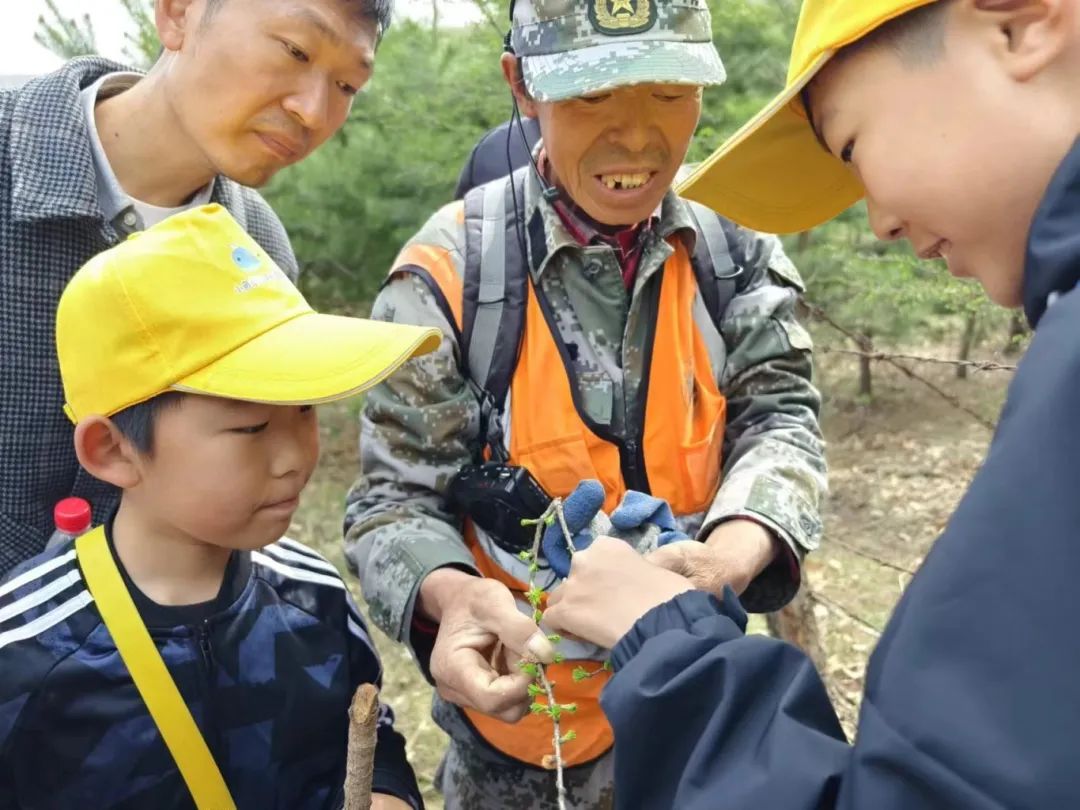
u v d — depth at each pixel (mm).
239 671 1438
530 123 2283
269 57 1652
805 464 1803
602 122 1630
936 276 5102
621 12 1599
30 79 1855
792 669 1022
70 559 1423
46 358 1757
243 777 1447
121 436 1361
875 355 2736
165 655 1390
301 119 1710
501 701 1432
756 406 1869
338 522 5695
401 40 5770
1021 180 961
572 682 1712
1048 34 931
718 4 4914
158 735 1379
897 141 1010
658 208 1808
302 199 5812
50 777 1365
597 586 1254
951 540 838
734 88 5039
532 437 1724
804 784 903
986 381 7043
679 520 1792
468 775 1897
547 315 1736
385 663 4336
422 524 1732
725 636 1084
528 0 1671
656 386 1743
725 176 1425
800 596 3143
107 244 1799
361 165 5676
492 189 1850
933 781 785
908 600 867
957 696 792
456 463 1760
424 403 1733
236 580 1466
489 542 1754
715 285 1837
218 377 1317
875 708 855
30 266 1734
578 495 1546
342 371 1328
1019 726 762
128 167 1837
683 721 1035
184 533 1404
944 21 962
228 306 1359
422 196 5625
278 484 1387
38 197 1691
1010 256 1019
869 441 6613
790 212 1519
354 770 1208
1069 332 832
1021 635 776
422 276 1745
